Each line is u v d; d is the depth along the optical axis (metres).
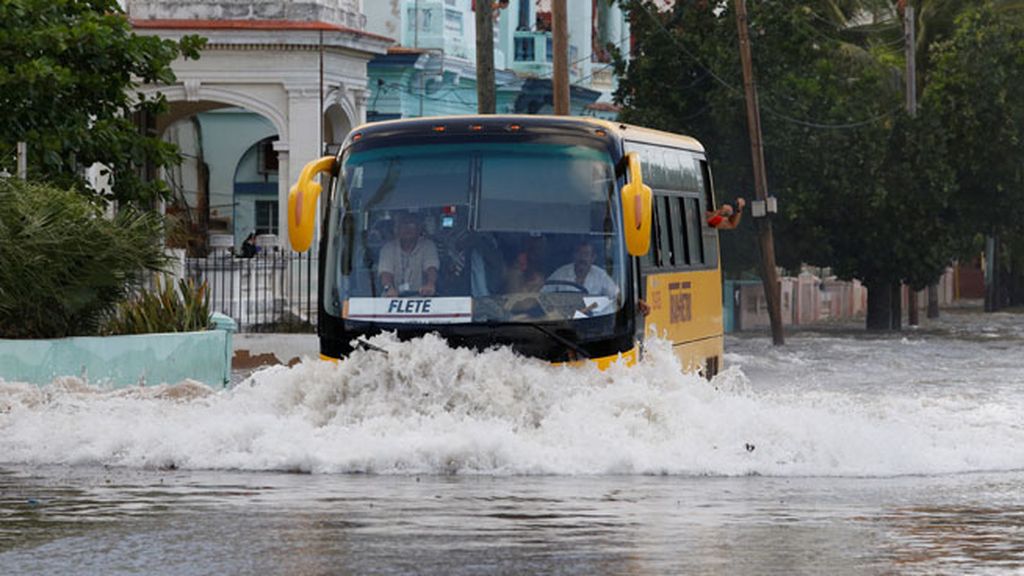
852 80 106.06
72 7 56.16
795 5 100.31
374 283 35.31
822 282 139.00
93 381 45.25
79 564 19.58
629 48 140.62
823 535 22.16
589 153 36.12
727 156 101.38
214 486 27.41
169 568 19.28
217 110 106.38
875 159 103.56
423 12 106.44
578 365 34.56
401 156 36.25
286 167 87.81
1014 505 26.17
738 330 111.44
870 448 32.12
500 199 35.72
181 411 35.84
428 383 33.34
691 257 45.88
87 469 30.34
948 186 107.81
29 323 45.88
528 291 34.88
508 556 20.09
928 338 102.31
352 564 19.52
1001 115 109.94
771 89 100.00
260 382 34.88
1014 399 55.38
